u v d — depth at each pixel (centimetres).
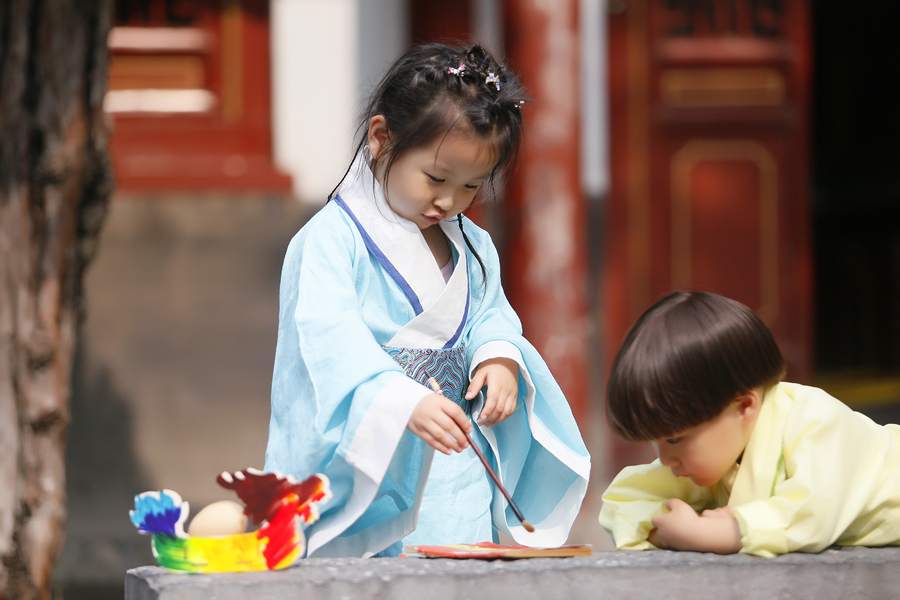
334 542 452
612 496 445
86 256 739
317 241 464
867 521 394
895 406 1822
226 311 1327
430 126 441
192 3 1340
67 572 1148
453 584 330
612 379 397
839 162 3152
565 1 1195
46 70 694
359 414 404
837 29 2986
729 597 347
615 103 1441
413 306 473
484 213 1277
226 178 1328
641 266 1442
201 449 1313
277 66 1341
